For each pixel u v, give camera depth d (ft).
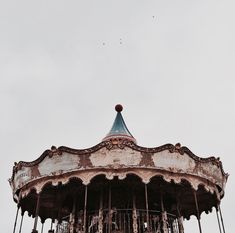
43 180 78.18
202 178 79.61
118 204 81.46
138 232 77.66
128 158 75.20
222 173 86.07
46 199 91.76
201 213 100.22
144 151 76.02
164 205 86.43
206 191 84.69
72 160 76.59
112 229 76.89
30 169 81.00
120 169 74.69
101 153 75.97
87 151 76.43
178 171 76.23
